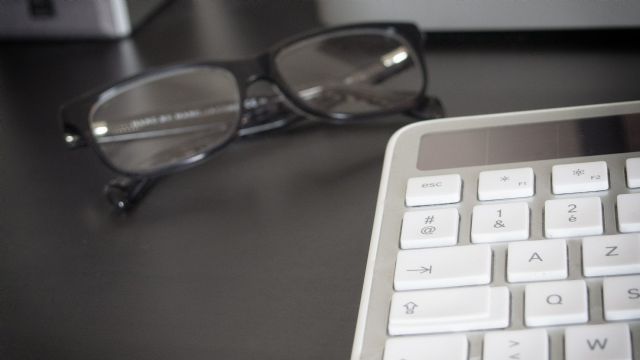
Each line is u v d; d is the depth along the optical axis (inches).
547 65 22.1
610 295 13.8
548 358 13.6
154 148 20.7
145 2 28.3
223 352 16.1
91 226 19.5
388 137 20.9
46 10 27.1
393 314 14.4
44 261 18.7
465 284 14.6
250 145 21.4
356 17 23.6
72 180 21.0
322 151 20.8
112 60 26.1
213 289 17.4
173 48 26.1
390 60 21.7
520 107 20.8
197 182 20.4
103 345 16.6
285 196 19.5
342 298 16.8
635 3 21.6
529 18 22.5
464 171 16.4
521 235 15.0
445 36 23.5
